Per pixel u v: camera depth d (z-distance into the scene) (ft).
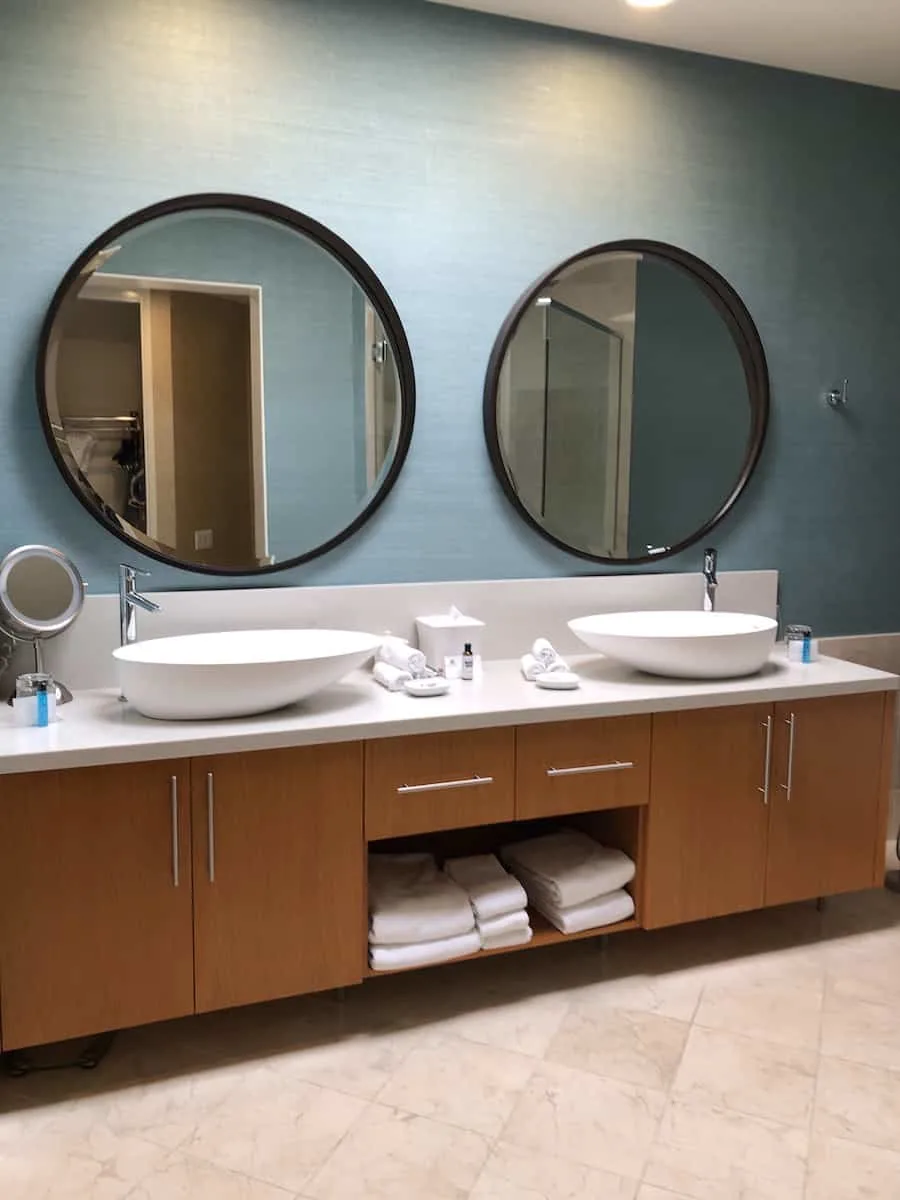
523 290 8.71
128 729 6.50
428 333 8.42
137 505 7.66
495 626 8.85
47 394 7.28
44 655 7.47
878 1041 6.94
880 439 10.34
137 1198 5.45
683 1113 6.18
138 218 7.39
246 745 6.44
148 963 6.44
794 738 8.16
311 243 7.95
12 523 7.41
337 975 6.95
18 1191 5.50
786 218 9.64
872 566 10.46
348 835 6.84
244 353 7.86
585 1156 5.80
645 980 7.79
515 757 7.25
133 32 7.36
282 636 7.87
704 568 9.65
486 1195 5.48
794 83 9.53
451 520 8.68
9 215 7.18
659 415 9.30
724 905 8.12
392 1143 5.90
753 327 9.50
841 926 8.73
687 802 7.86
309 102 7.87
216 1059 6.74
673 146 9.12
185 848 6.43
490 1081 6.50
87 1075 6.54
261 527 8.04
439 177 8.32
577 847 8.27
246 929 6.65
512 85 8.48
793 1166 5.72
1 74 7.06
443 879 7.73
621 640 7.82
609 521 9.20
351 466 8.25
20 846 6.06
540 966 8.00
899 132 10.03
